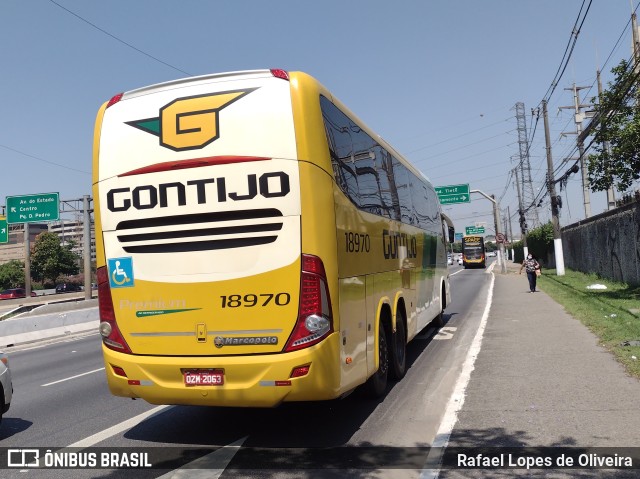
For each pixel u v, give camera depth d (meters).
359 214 6.32
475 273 47.72
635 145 15.51
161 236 5.51
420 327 10.23
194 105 5.48
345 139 6.15
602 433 5.44
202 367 5.30
